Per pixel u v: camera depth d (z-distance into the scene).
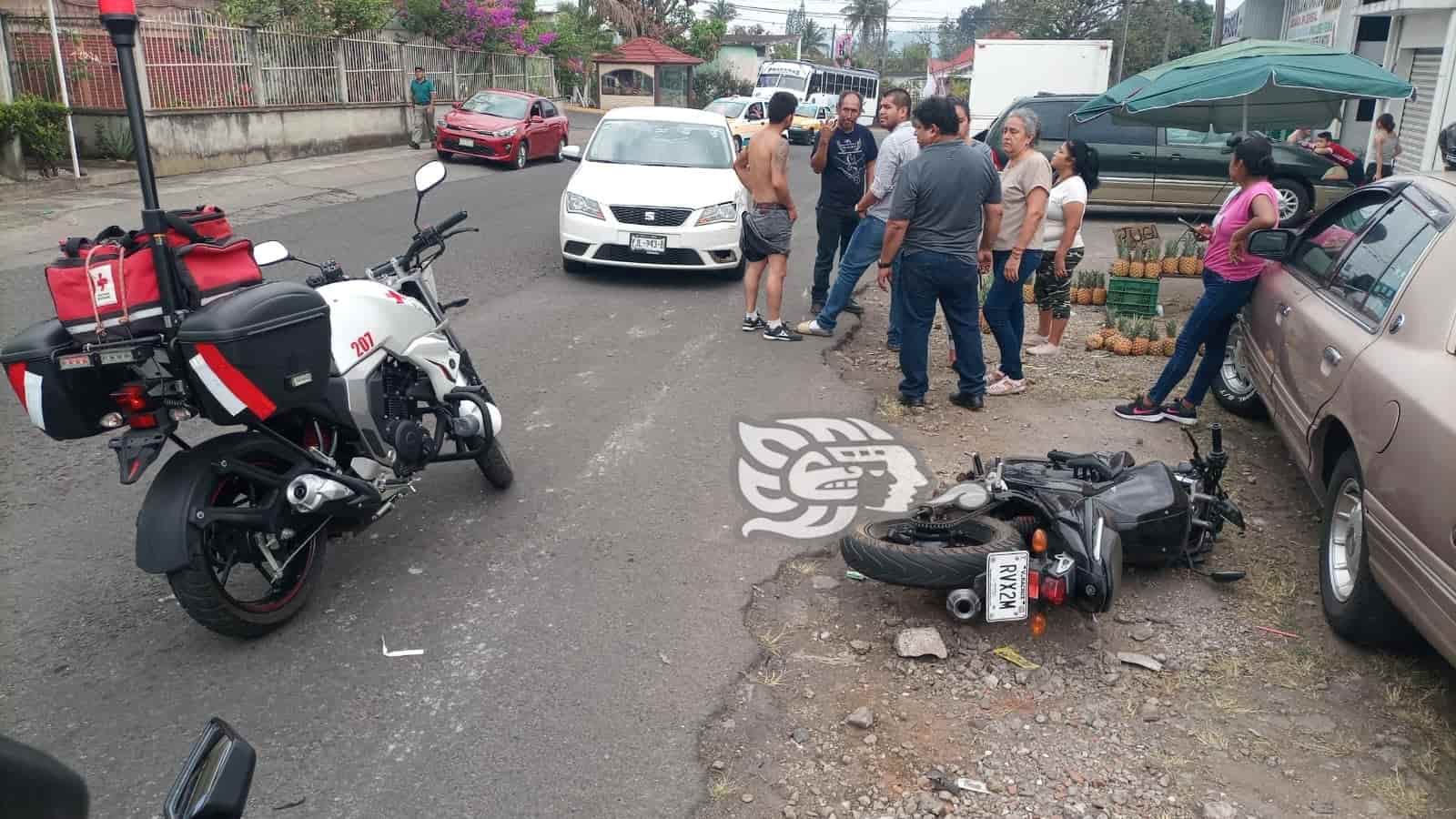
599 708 3.62
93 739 3.41
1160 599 4.41
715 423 6.39
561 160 22.88
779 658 3.95
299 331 3.72
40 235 11.55
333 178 17.42
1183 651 4.03
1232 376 6.88
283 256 4.56
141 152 3.45
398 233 12.38
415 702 3.64
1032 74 21.94
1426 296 3.96
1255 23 27.55
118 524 4.93
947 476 5.67
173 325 3.53
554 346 7.98
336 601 4.29
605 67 42.44
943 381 7.44
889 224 6.39
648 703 3.65
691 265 10.05
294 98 20.02
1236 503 5.39
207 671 3.79
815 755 3.41
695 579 4.51
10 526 4.88
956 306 6.57
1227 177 14.88
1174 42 56.00
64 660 3.84
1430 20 16.22
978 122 22.45
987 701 3.72
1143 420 6.64
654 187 10.13
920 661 3.94
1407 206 4.74
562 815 3.11
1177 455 6.06
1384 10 16.86
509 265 10.86
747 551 4.76
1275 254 5.67
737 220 10.23
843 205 8.83
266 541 3.99
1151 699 3.72
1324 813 3.15
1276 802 3.20
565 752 3.39
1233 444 6.28
